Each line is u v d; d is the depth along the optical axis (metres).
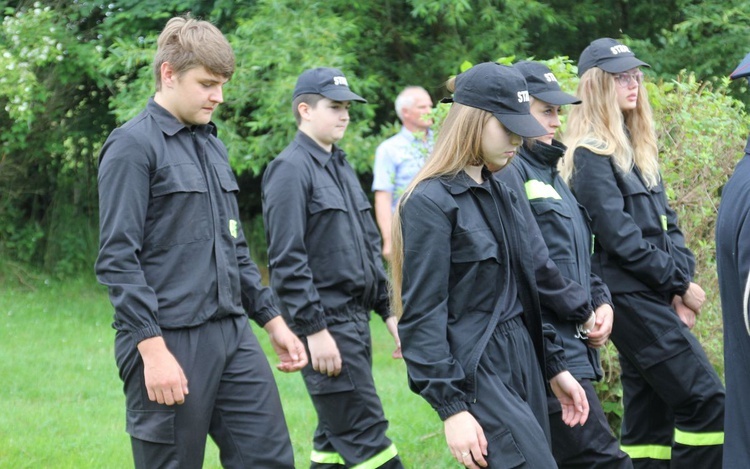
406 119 7.72
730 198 3.29
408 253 3.28
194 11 12.35
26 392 7.41
